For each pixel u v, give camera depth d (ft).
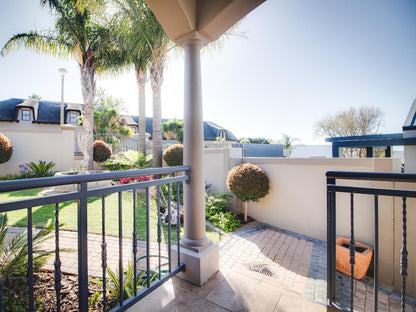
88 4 18.65
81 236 3.81
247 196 14.58
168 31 6.97
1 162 26.66
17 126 49.26
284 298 5.78
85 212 3.85
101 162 31.71
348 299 7.73
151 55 22.70
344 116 48.88
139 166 24.13
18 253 6.11
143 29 19.48
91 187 20.71
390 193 4.09
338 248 9.73
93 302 5.95
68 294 6.26
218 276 6.79
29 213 3.13
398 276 8.71
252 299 5.72
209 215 15.71
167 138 60.13
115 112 55.06
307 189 13.20
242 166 15.16
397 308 7.43
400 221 8.80
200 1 6.75
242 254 10.70
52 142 30.01
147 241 5.34
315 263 9.83
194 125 6.87
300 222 13.48
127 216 14.51
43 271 7.22
